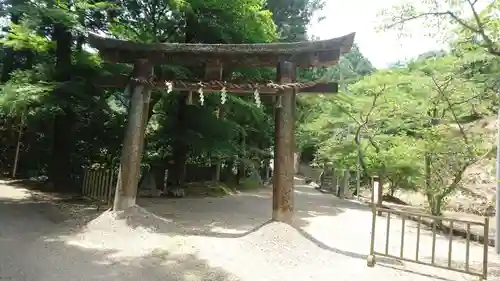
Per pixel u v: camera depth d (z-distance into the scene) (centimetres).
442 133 1039
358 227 1009
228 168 2100
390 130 1686
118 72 1169
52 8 1038
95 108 1131
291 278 525
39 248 586
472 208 1391
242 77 1211
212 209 1139
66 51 1202
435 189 1026
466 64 1002
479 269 633
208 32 1235
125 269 518
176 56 808
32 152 1642
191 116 1284
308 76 1791
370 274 565
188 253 612
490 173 1317
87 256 567
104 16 1244
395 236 910
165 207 1115
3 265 490
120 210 772
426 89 1151
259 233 712
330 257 646
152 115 1499
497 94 926
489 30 701
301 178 3162
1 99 987
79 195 1150
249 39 1239
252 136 2122
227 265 564
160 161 1461
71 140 1341
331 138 1733
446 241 895
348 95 1556
